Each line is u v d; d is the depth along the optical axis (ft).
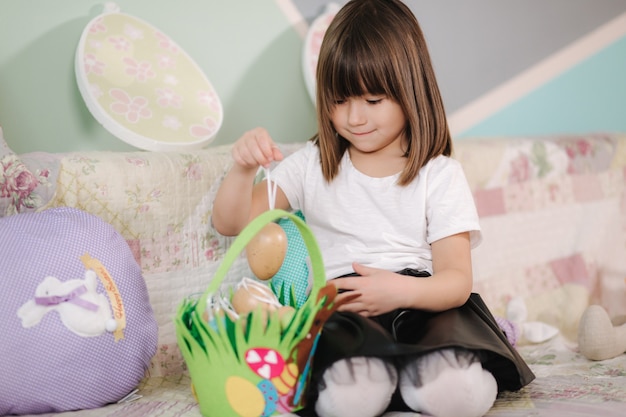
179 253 4.24
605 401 3.43
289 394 2.98
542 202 5.52
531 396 3.59
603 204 5.78
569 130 6.95
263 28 5.39
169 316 4.17
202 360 3.03
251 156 3.57
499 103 6.55
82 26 4.65
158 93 4.71
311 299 2.99
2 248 3.36
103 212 4.00
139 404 3.43
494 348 3.14
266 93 5.45
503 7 6.49
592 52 6.99
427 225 3.86
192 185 4.30
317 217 4.02
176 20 5.02
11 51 4.40
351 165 4.02
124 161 4.09
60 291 3.35
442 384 3.02
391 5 3.88
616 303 5.55
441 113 3.96
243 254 4.47
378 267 3.76
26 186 3.76
